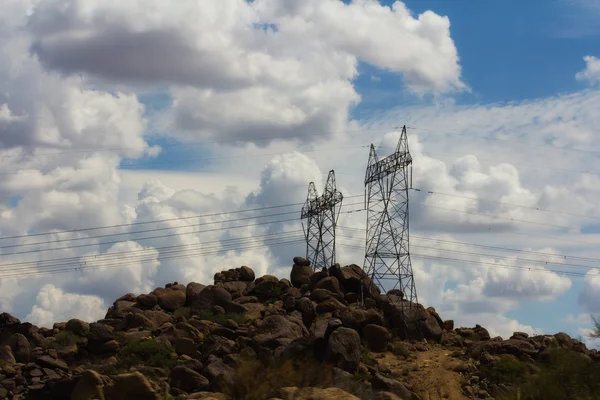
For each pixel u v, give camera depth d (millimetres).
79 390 40312
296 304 89750
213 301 90812
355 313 84438
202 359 71250
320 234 118812
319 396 30672
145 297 93375
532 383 36156
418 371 74562
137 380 39625
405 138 99750
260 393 36156
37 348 77375
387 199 98812
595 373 35438
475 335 91375
